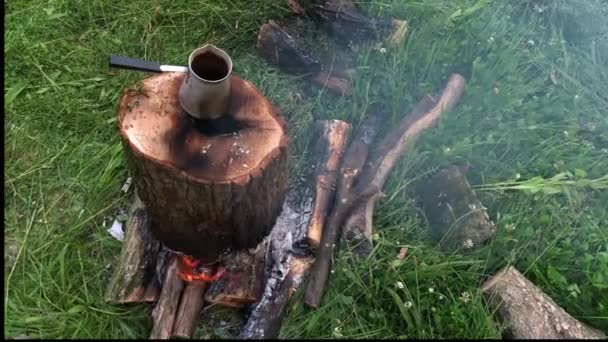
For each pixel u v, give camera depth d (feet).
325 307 4.62
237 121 3.90
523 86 6.14
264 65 6.18
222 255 4.48
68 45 6.14
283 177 4.17
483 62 6.31
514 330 4.62
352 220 4.98
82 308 4.56
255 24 6.51
